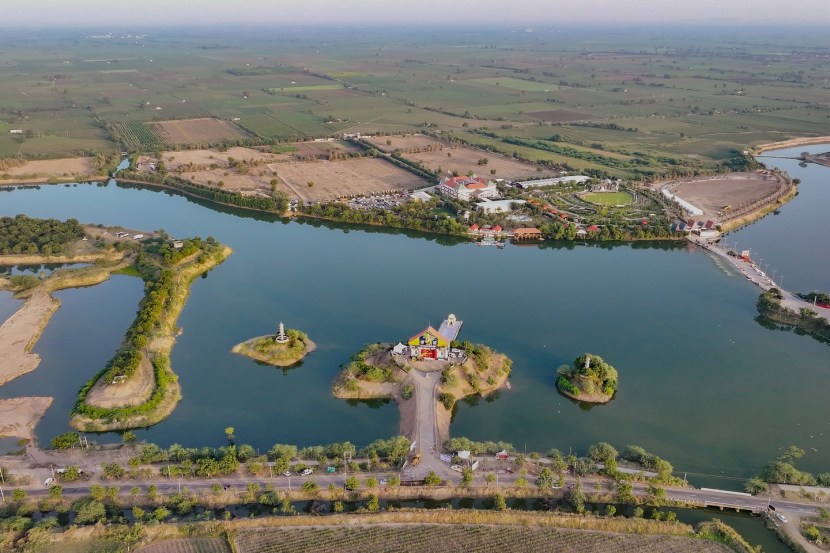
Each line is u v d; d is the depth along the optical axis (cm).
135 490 15075
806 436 17850
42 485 15525
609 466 15938
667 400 19475
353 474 15938
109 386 18962
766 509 14975
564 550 13900
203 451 16438
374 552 13750
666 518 14738
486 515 14750
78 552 13625
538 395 19800
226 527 14312
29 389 19738
